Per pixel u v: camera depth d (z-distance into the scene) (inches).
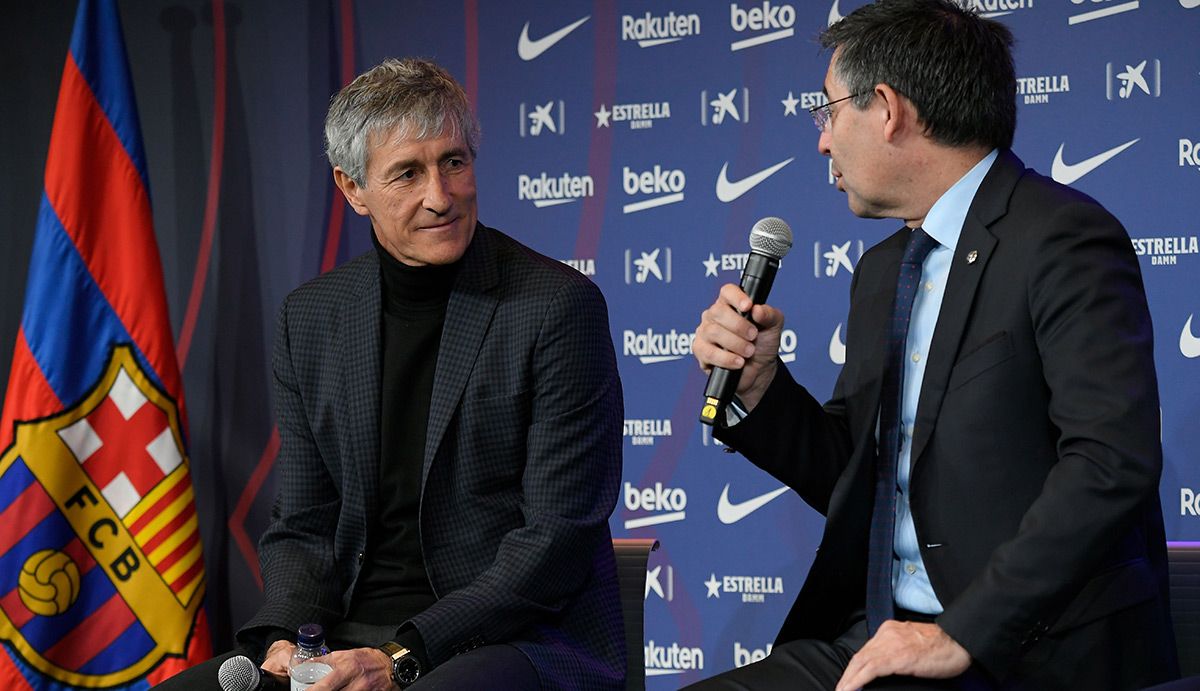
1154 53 295.1
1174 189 294.4
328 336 226.2
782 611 320.5
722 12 321.4
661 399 326.3
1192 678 149.9
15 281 353.7
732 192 321.4
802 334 317.7
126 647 311.1
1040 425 174.2
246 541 348.5
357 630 216.5
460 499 215.2
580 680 208.8
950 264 186.1
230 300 348.5
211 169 348.8
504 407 213.6
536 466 212.2
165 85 350.9
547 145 332.5
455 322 217.0
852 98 185.9
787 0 317.4
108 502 312.5
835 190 315.0
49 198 315.0
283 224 345.1
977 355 175.6
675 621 326.3
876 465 192.9
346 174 216.1
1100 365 164.6
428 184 207.8
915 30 182.4
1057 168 300.8
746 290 188.1
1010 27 303.0
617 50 327.9
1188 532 293.9
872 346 202.1
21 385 310.8
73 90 318.0
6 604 305.6
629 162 327.9
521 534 209.3
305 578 219.6
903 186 187.2
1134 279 172.6
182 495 316.8
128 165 319.3
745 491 322.3
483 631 202.7
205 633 317.4
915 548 186.2
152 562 312.5
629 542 258.7
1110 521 157.9
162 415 315.9
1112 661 169.5
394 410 219.0
